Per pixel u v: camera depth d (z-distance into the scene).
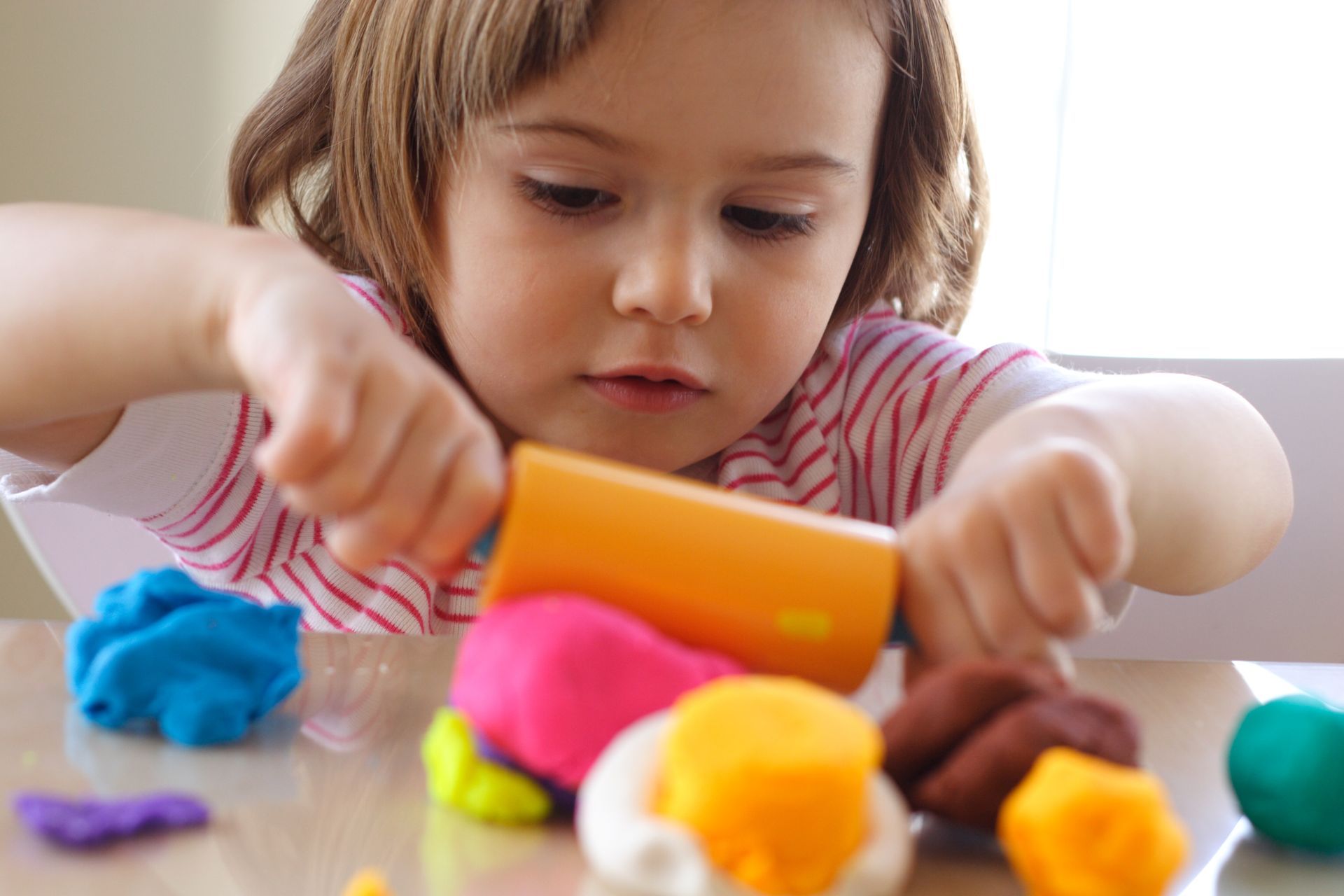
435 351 0.81
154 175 1.58
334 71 0.87
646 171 0.66
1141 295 1.63
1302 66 1.58
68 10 1.55
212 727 0.37
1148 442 0.57
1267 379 0.88
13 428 0.56
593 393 0.71
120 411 0.69
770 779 0.27
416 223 0.75
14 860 0.29
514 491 0.34
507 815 0.32
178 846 0.30
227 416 0.75
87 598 0.86
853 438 0.87
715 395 0.72
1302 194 1.59
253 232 0.52
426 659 0.47
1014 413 0.57
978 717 0.32
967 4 1.62
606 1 0.62
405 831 0.32
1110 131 1.62
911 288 0.94
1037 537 0.39
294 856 0.30
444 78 0.70
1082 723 0.31
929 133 0.83
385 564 0.81
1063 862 0.28
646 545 0.34
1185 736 0.42
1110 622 0.73
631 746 0.30
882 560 0.36
